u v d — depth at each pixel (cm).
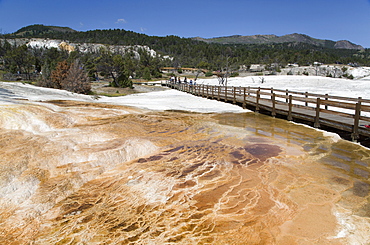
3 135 637
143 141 693
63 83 2473
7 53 6156
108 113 1079
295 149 676
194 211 374
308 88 3133
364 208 379
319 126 911
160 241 310
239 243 306
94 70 5197
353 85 3531
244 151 659
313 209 378
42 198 398
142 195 424
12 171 449
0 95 1105
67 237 319
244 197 414
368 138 720
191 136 809
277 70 8950
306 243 305
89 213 372
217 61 8862
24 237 318
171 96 2453
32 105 938
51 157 522
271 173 513
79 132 723
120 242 309
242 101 1543
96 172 502
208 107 1552
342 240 310
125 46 13925
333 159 596
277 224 342
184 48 13925
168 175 503
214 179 484
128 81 4028
